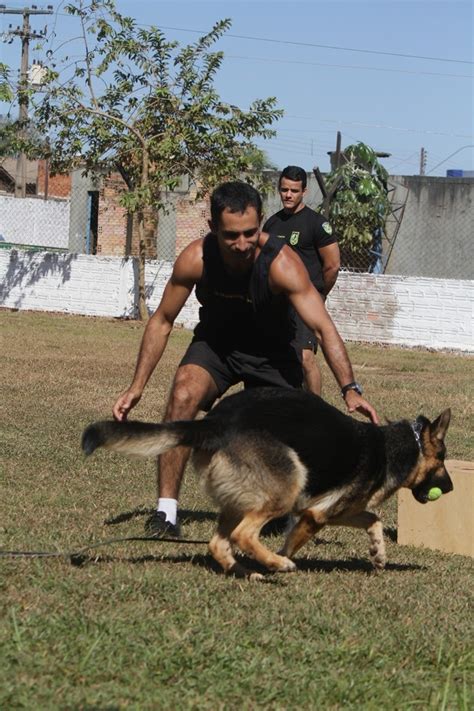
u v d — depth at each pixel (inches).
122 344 674.2
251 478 195.6
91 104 891.4
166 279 863.1
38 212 1509.6
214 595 180.2
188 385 231.8
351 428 205.2
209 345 235.5
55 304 904.9
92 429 182.4
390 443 214.8
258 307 223.9
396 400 478.3
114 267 873.5
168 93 866.8
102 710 125.8
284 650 152.3
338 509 205.3
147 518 246.2
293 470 196.1
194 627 159.0
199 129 880.9
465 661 156.3
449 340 740.7
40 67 908.0
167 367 573.0
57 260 899.4
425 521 253.1
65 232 1528.1
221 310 228.7
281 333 231.3
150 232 1042.7
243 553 219.9
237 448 195.5
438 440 222.8
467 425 419.8
